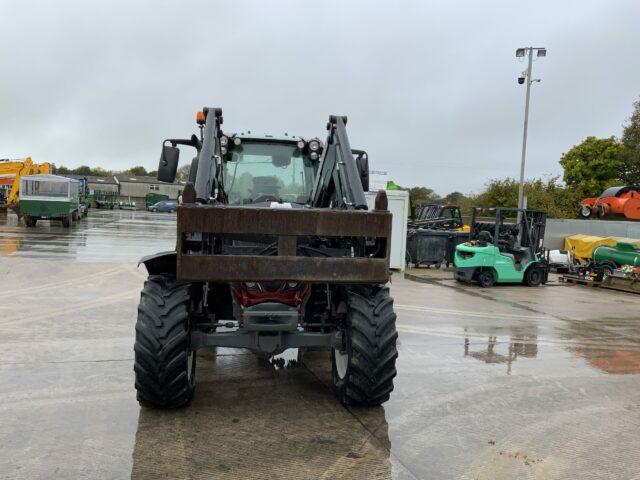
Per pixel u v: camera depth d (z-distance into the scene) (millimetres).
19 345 5762
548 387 5109
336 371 4641
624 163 36812
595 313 9797
